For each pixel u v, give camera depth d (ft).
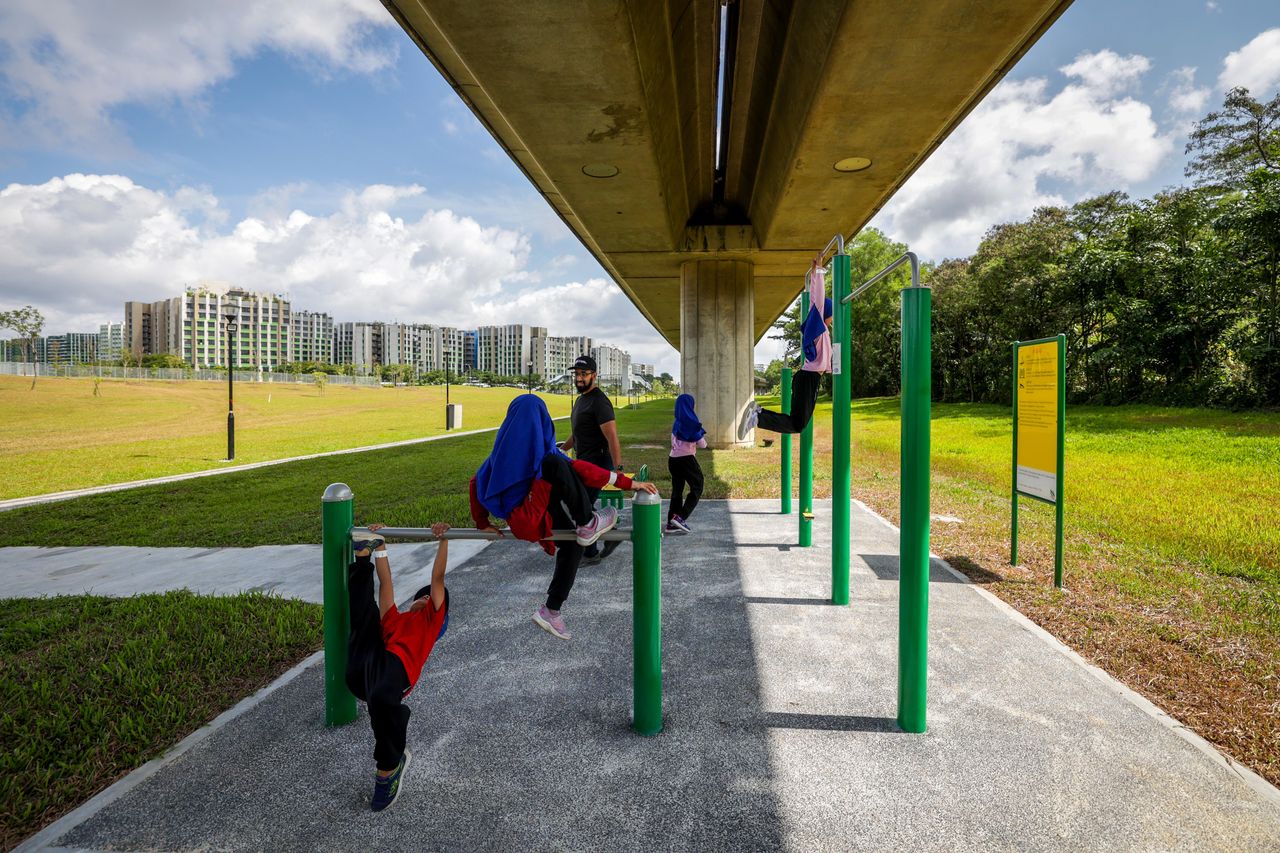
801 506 22.61
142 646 14.14
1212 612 15.44
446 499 32.81
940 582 18.22
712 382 59.88
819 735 10.20
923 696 10.27
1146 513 27.14
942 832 7.86
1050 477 17.93
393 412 147.64
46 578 21.84
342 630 10.66
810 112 25.71
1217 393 91.91
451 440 76.48
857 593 17.35
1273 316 87.35
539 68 22.04
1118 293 108.58
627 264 61.16
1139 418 80.23
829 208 39.09
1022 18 19.12
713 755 9.67
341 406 171.22
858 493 34.09
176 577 21.03
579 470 10.39
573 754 9.73
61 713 11.06
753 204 49.47
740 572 19.49
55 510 34.32
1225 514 26.55
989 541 22.98
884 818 8.14
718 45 33.09
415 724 10.68
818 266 15.97
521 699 11.53
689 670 12.67
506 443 9.88
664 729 10.44
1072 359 117.80
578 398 18.78
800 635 14.42
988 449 56.59
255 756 9.84
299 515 31.24
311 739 10.34
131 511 33.91
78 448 72.02
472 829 8.04
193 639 14.65
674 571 19.67
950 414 111.14
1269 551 20.57
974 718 10.69
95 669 13.01
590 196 36.81
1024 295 121.60
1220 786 8.73
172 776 9.32
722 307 59.21
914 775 9.08
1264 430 60.90
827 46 21.59
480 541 24.18
